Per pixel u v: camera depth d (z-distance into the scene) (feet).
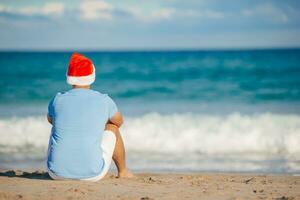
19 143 38.81
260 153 35.50
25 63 136.36
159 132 40.22
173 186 19.21
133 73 105.09
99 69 116.88
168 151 36.17
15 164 31.65
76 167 18.37
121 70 113.29
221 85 80.38
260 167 30.48
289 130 40.11
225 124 42.34
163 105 59.57
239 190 18.70
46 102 63.10
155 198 16.79
